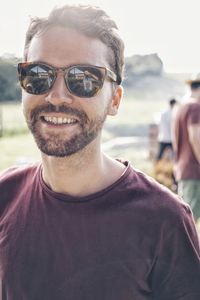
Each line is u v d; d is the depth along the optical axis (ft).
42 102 5.59
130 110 80.23
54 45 5.61
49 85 5.56
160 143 34.55
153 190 5.83
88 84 5.57
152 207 5.71
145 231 5.66
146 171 34.71
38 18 5.72
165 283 5.82
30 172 6.19
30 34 5.80
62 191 5.79
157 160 32.63
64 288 5.66
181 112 19.17
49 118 5.59
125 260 5.62
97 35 5.68
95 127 5.64
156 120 41.04
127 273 5.63
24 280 5.76
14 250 5.85
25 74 5.64
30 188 6.03
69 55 5.58
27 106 5.66
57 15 5.65
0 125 61.31
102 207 5.71
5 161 42.45
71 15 5.65
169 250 5.73
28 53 5.80
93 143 5.70
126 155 45.85
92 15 5.69
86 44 5.63
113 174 5.90
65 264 5.69
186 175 19.35
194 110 18.67
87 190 5.78
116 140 53.16
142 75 101.50
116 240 5.65
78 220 5.71
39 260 5.75
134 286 5.66
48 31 5.65
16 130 61.82
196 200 19.42
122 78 6.04
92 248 5.66
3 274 5.88
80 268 5.65
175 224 5.69
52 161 5.68
